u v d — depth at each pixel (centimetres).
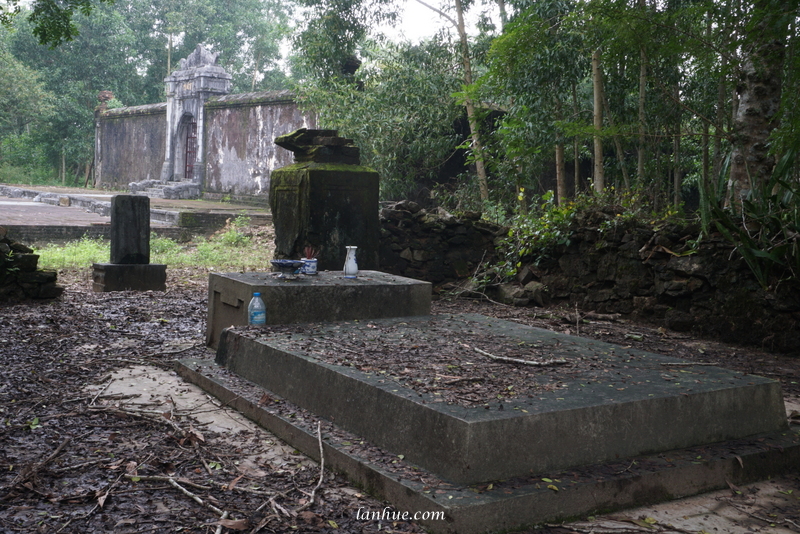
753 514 293
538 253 897
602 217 838
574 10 925
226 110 2353
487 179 1347
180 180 2662
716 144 956
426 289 593
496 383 349
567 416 303
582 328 725
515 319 768
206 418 397
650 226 785
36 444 343
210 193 2430
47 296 785
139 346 584
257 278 567
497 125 1393
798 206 643
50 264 1192
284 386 411
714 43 779
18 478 296
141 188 2659
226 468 323
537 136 1094
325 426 355
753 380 378
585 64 1065
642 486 297
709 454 328
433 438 296
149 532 256
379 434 327
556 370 386
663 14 782
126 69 3550
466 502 261
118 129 3067
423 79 1338
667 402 333
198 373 470
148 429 375
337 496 294
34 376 470
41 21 965
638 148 1020
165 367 516
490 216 1152
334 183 831
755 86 716
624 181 1036
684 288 721
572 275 856
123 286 920
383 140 1357
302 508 279
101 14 3378
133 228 936
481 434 281
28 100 3184
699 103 1092
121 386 458
